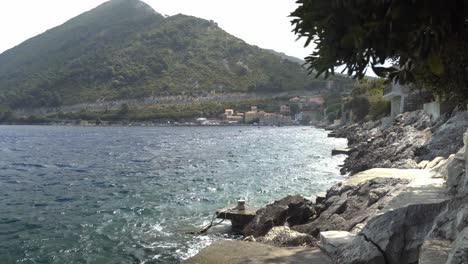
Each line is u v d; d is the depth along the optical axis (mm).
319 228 13750
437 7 2867
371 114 83625
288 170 38656
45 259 14555
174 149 69750
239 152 61750
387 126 55469
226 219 18438
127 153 62688
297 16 3758
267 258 10320
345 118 126688
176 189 29078
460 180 10141
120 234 17578
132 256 14773
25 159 54250
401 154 26781
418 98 50781
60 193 28312
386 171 18641
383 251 8484
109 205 23797
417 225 8656
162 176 36156
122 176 36625
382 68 3594
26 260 14484
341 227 13023
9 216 21172
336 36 3500
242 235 16828
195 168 41875
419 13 2902
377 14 3152
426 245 7238
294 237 12422
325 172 36750
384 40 3307
